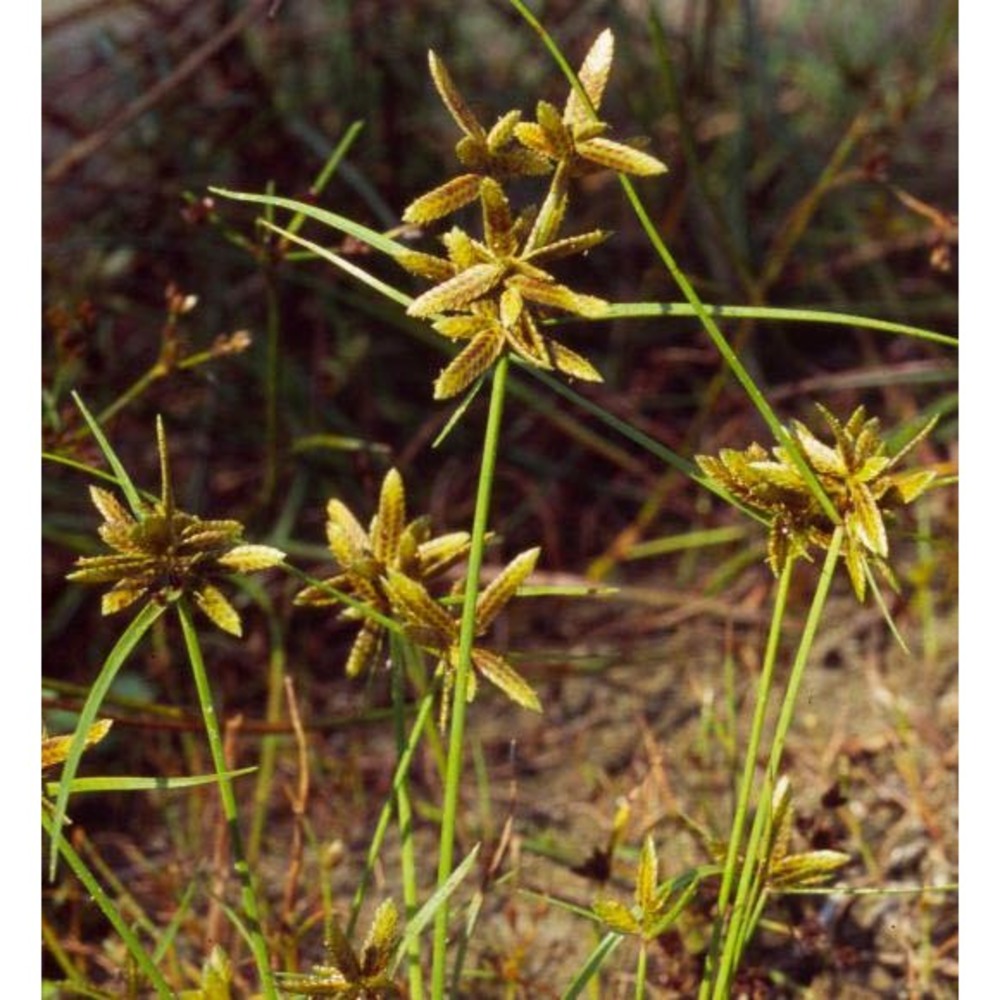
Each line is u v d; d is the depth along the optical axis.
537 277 0.20
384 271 0.45
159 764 0.37
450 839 0.21
